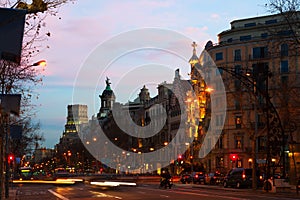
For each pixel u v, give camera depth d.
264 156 78.44
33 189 56.38
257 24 91.19
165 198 33.25
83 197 36.69
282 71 82.06
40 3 12.99
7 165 40.59
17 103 15.05
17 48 10.18
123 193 41.31
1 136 29.41
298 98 59.12
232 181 50.91
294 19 44.66
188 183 70.75
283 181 41.34
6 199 36.03
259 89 45.34
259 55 88.88
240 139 90.94
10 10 10.15
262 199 30.81
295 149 44.16
